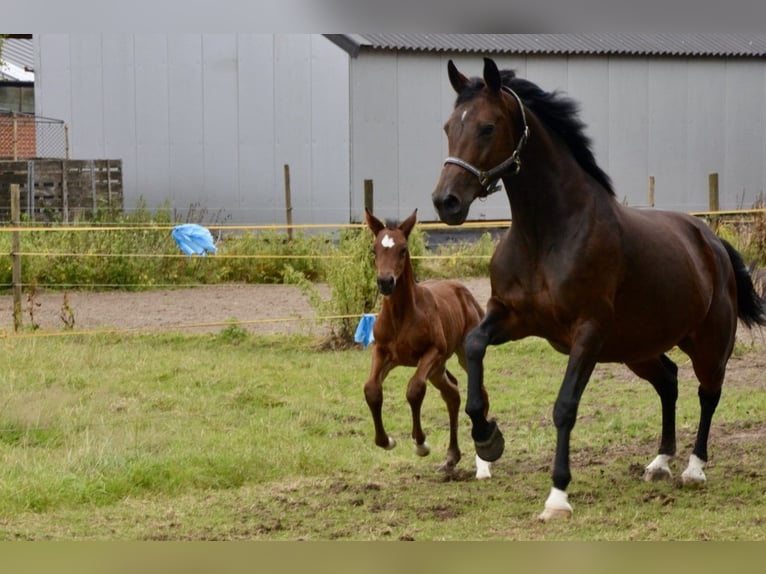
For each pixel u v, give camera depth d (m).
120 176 23.61
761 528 6.20
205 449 8.21
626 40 28.36
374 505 6.91
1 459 7.72
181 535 6.15
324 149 25.80
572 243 6.47
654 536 6.02
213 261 19.16
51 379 10.89
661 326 7.02
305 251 19.83
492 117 6.30
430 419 9.97
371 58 25.73
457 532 6.18
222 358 12.62
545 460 8.34
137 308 16.27
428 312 7.89
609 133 27.92
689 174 28.77
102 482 7.13
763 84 29.25
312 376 11.69
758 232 18.20
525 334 6.84
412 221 7.95
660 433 9.16
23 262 17.62
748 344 13.46
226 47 25.97
